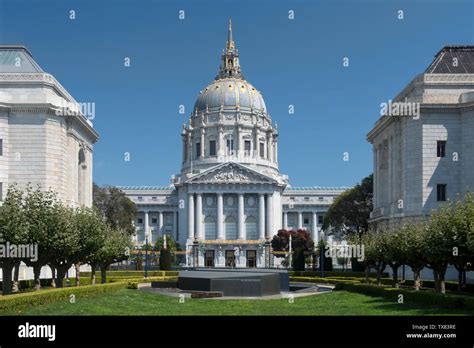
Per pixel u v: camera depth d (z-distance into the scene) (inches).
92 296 1817.2
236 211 7101.4
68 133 3216.0
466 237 1601.9
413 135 2967.5
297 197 7819.9
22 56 3292.3
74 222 2043.6
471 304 1330.0
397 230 2192.4
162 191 7780.5
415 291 1630.2
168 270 4077.3
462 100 2918.3
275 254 6181.1
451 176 2913.4
